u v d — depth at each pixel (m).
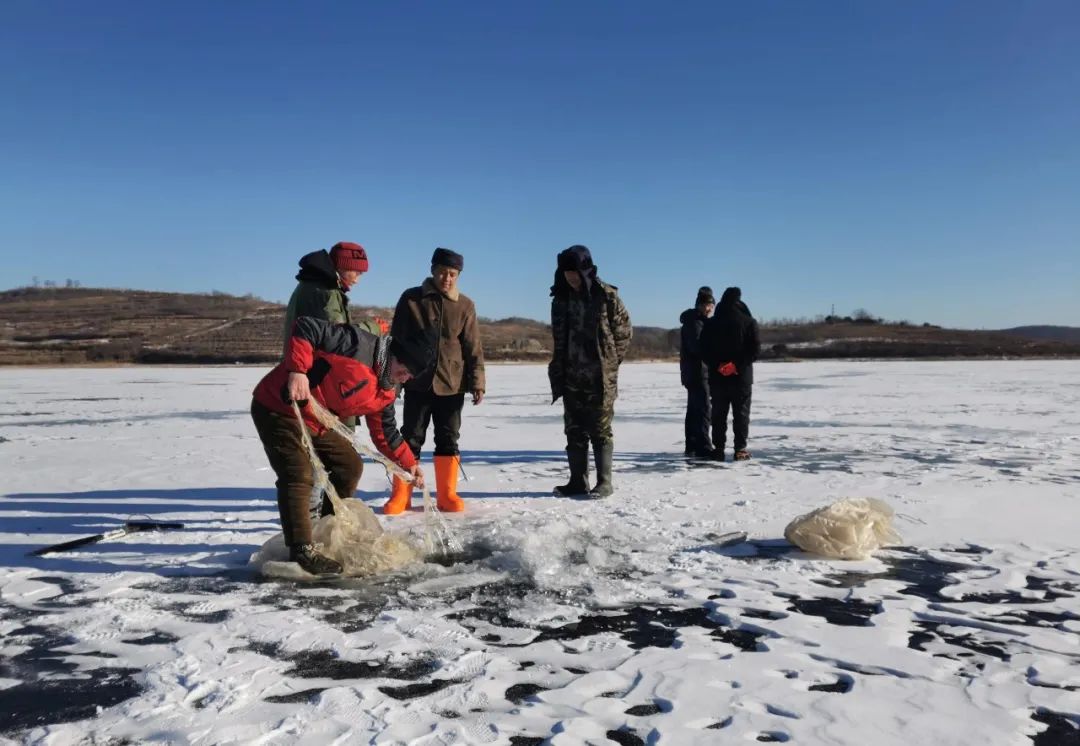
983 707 2.60
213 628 3.38
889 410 15.13
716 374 8.50
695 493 6.52
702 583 4.03
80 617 3.54
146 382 30.34
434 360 5.86
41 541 5.05
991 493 6.39
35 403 19.03
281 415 4.22
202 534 5.19
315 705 2.62
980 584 3.99
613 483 7.10
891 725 2.48
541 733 2.44
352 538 4.34
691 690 2.74
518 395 21.69
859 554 4.45
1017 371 35.53
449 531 4.69
